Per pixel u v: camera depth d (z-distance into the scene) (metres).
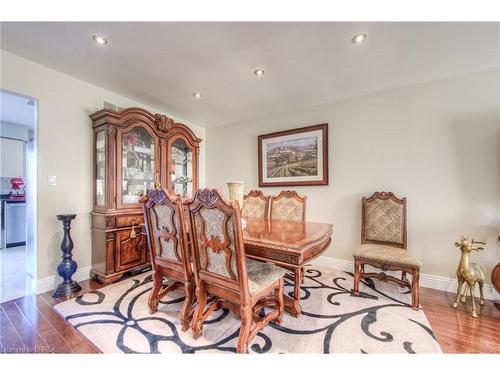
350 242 2.81
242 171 3.81
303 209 2.56
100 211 2.42
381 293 2.16
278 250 1.42
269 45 1.81
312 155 3.07
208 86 2.54
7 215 3.81
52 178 2.23
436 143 2.34
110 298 2.02
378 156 2.64
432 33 1.65
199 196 1.33
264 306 1.78
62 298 2.01
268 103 3.04
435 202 2.34
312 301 2.00
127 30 1.64
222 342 1.45
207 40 1.75
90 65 2.14
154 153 2.86
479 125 2.16
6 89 1.94
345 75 2.28
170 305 1.91
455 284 2.22
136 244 2.59
